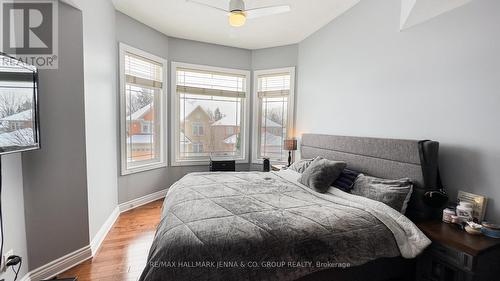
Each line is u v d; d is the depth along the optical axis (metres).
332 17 3.03
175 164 3.94
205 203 1.73
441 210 1.81
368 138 2.35
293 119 4.01
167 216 1.56
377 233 1.53
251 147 4.42
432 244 1.53
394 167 2.05
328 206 1.78
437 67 1.85
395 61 2.21
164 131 3.79
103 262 2.03
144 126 3.53
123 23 3.04
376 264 1.59
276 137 4.23
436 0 1.77
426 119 1.94
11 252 1.57
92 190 2.18
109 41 2.70
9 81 1.37
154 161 3.71
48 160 1.83
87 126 2.07
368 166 2.32
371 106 2.49
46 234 1.83
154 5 2.83
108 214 2.66
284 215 1.56
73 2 1.86
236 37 3.76
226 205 1.71
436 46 1.85
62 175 1.90
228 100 4.31
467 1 1.64
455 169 1.76
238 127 4.42
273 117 4.24
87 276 1.85
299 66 3.89
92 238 2.18
